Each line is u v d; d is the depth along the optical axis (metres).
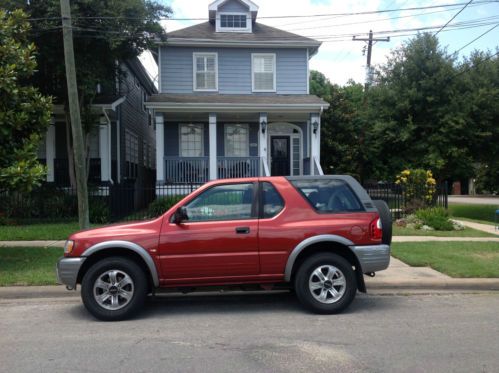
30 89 8.66
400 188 14.95
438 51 17.94
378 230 5.88
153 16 14.38
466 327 5.27
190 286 5.80
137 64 20.42
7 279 7.23
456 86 17.39
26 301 6.63
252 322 5.54
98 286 5.61
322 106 16.77
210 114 16.61
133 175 21.52
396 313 5.89
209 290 5.91
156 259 5.62
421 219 13.47
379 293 6.97
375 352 4.46
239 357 4.36
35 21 12.45
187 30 19.52
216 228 5.71
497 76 17.36
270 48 19.11
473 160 18.55
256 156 17.98
